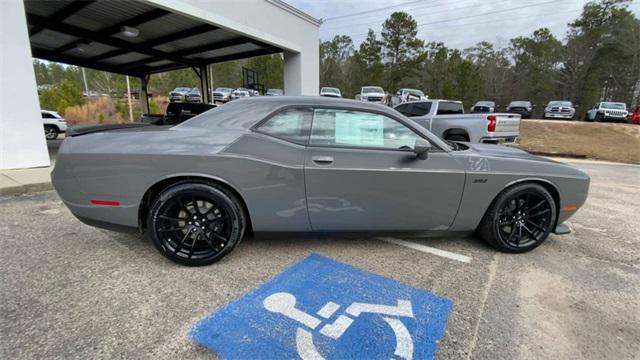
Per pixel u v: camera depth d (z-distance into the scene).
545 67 43.00
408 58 44.03
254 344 1.81
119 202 2.58
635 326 2.07
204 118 2.80
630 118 20.62
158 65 16.84
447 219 2.92
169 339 1.83
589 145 13.79
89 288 2.31
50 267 2.59
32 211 3.91
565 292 2.44
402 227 2.89
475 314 2.14
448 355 1.78
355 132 2.79
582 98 40.25
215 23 8.13
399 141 2.84
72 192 2.62
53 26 9.36
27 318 1.97
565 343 1.90
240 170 2.58
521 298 2.34
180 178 2.62
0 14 5.24
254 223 2.72
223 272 2.58
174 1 7.18
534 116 43.59
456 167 2.83
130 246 2.99
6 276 2.44
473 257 2.96
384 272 2.64
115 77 34.84
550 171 3.02
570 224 3.97
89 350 1.74
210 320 2.00
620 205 4.94
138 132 2.69
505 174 2.91
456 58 43.53
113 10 8.47
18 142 5.66
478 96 41.12
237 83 50.41
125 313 2.05
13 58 5.44
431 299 2.29
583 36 40.16
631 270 2.82
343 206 2.75
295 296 2.27
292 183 2.65
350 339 1.87
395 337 1.90
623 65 38.53
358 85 46.34
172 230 2.63
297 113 2.76
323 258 2.85
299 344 1.82
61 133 14.95
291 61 11.32
